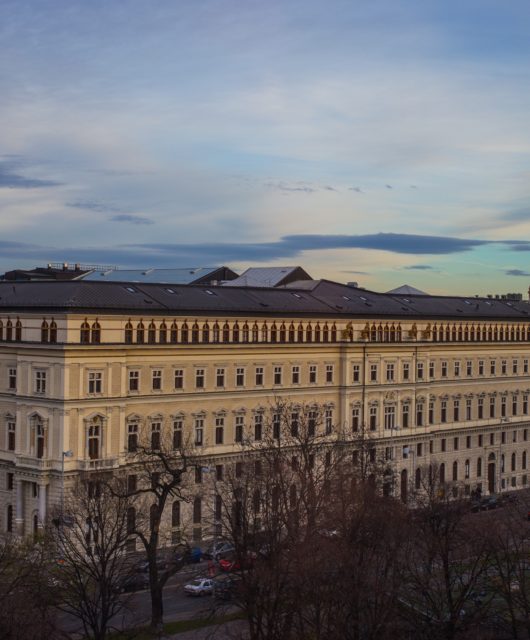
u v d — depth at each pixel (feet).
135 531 364.99
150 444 463.42
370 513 344.69
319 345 546.26
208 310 499.51
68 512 388.16
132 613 350.43
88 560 395.75
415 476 589.73
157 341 479.41
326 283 607.78
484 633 324.39
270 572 312.50
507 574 348.38
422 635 320.29
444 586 367.45
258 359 521.24
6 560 371.76
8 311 469.16
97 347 451.12
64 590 335.47
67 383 443.32
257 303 533.55
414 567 367.66
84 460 445.78
